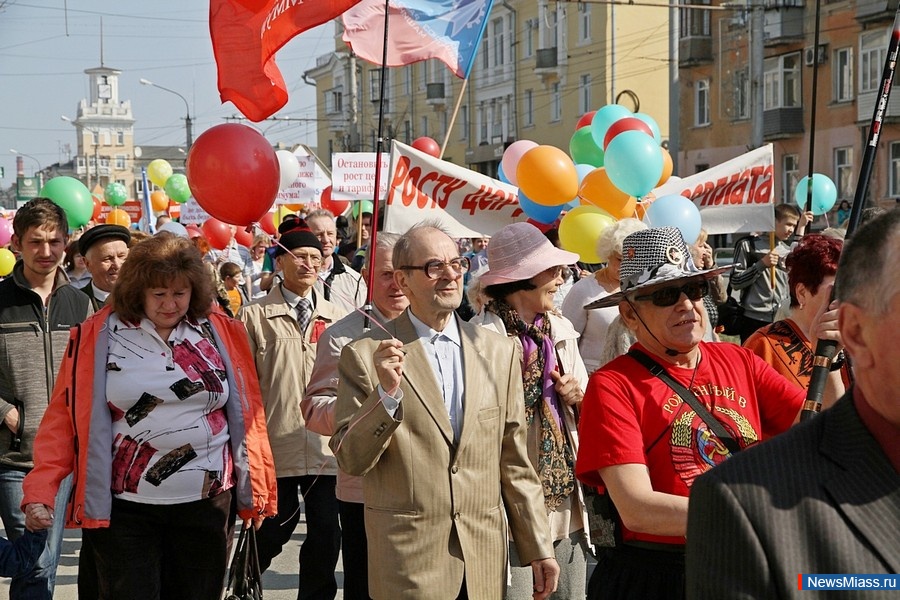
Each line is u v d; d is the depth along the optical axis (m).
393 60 7.54
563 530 4.35
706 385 3.25
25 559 4.53
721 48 37.16
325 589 5.54
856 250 1.87
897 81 30.12
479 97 50.72
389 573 3.59
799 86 34.09
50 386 5.10
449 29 7.58
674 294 3.19
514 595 4.23
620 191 7.15
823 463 1.83
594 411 3.17
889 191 30.80
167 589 4.29
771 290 8.98
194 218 16.86
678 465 3.12
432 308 3.74
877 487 1.79
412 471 3.60
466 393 3.69
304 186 14.08
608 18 40.88
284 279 5.97
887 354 1.79
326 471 5.53
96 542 4.10
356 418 3.52
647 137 6.86
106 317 4.22
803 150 34.16
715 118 37.69
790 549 1.77
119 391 4.09
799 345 4.00
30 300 5.13
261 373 5.73
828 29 32.62
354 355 3.74
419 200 7.28
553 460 4.32
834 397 3.49
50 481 4.08
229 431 4.31
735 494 1.82
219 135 5.00
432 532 3.59
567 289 7.48
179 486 4.10
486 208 7.47
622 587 3.21
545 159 7.04
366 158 12.61
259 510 4.34
